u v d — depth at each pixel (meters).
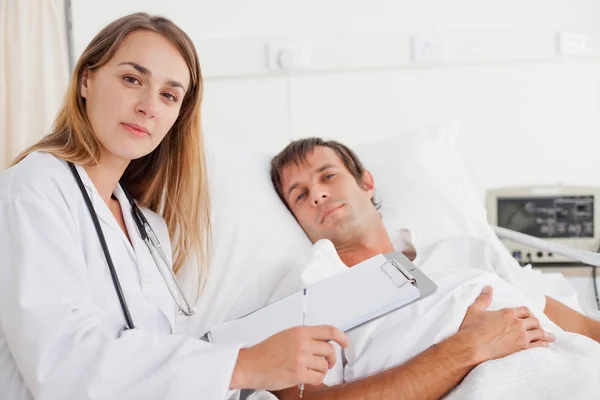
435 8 2.28
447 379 1.06
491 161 2.34
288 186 1.55
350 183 1.54
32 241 0.93
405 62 2.24
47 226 0.95
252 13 2.25
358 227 1.51
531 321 1.15
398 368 1.08
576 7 2.29
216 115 2.26
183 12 2.22
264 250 1.45
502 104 2.32
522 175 2.34
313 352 0.93
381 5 2.27
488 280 1.29
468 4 2.28
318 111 2.29
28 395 0.97
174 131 1.30
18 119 1.83
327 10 2.26
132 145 1.09
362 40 2.22
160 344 0.93
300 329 0.95
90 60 1.10
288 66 2.19
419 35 2.22
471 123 2.32
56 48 1.91
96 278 1.04
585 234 2.23
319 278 1.28
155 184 1.34
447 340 1.11
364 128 2.30
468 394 1.00
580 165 2.35
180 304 1.32
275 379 0.92
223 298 1.39
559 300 1.61
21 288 0.90
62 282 0.93
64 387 0.88
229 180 1.55
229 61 2.20
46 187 1.00
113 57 1.09
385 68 2.28
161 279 1.21
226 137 2.27
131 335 0.94
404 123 2.31
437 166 1.80
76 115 1.09
